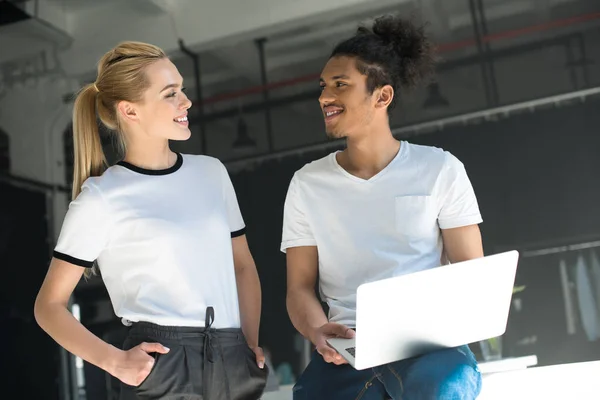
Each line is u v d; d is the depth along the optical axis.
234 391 1.74
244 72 4.24
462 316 1.57
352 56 1.91
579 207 3.79
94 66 4.40
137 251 1.72
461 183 1.90
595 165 3.77
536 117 3.85
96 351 1.63
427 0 3.96
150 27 4.33
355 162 1.95
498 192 3.89
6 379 4.34
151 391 1.64
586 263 3.74
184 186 1.81
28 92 4.47
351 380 1.72
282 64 4.19
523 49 3.88
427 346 1.60
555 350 3.71
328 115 1.93
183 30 4.30
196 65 4.29
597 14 3.78
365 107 1.90
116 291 1.75
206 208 1.80
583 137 3.79
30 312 4.39
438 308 1.53
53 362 4.30
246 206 4.25
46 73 4.45
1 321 4.39
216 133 4.28
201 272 1.74
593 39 3.79
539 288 3.78
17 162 4.46
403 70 1.97
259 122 4.23
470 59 3.93
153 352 1.66
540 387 1.87
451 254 1.91
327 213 1.91
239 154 4.25
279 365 4.08
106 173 1.77
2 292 4.41
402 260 1.85
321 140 4.15
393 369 1.64
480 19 3.92
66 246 1.70
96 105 1.85
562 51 3.83
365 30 2.03
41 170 4.45
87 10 4.41
